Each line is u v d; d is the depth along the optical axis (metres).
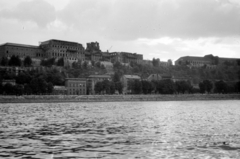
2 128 75.94
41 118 104.00
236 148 50.66
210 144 53.94
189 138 60.19
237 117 110.38
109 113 127.25
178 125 82.75
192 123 88.31
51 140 57.94
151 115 117.38
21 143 54.88
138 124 84.81
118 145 52.91
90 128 75.75
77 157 44.25
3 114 121.12
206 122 91.38
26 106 185.12
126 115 117.12
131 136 62.62
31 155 45.38
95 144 53.78
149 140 57.81
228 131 70.75
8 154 45.97
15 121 93.75
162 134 65.56
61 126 80.19
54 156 44.78
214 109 160.50
